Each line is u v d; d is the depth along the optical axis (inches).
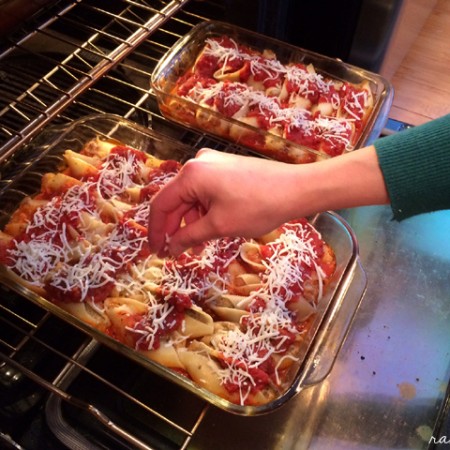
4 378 34.4
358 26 48.8
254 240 39.4
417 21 62.9
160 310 34.8
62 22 47.9
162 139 43.1
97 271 36.0
